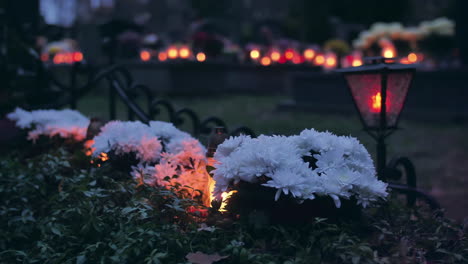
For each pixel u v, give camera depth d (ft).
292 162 7.60
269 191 7.59
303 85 45.57
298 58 65.05
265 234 7.66
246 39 98.53
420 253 7.64
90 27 56.65
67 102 15.47
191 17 112.78
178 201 8.38
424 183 19.12
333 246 6.99
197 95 54.80
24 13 20.66
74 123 13.29
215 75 57.00
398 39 41.16
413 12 108.06
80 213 8.48
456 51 45.21
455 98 39.01
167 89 53.31
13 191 10.45
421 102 40.65
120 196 9.43
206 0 109.60
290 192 7.47
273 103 50.47
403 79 9.98
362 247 6.90
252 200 7.68
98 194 8.93
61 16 85.61
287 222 7.55
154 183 9.64
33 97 16.37
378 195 7.64
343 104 42.88
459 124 37.27
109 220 8.61
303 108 44.68
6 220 9.48
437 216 9.52
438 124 37.65
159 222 8.22
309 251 6.97
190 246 7.39
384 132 10.12
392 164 9.92
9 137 13.30
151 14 118.32
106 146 10.50
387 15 103.04
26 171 11.21
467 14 44.45
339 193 7.36
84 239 8.16
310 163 8.22
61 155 11.68
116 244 7.70
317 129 9.04
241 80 63.57
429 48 41.42
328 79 43.62
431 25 40.88
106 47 18.53
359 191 7.57
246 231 7.74
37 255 7.98
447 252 7.60
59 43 55.93
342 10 107.86
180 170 10.02
